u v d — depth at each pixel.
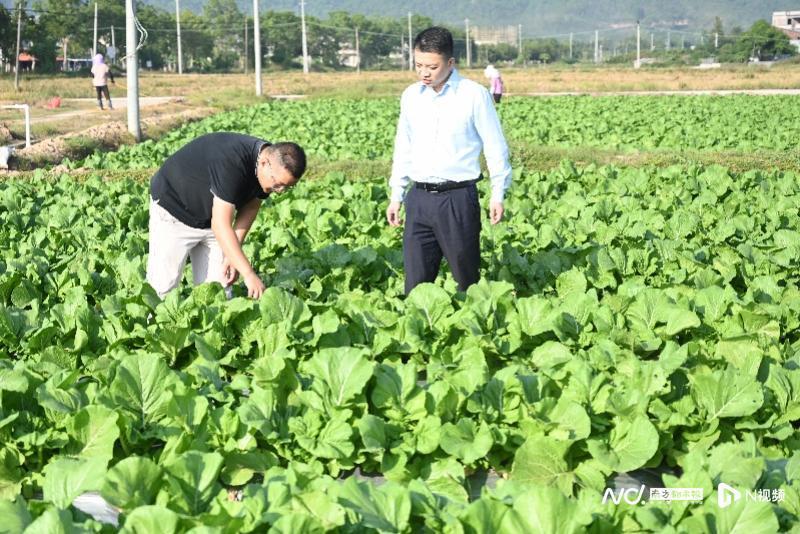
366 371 5.21
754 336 5.89
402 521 3.94
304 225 10.27
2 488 4.66
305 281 8.05
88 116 31.66
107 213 11.11
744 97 41.44
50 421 4.99
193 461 4.23
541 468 4.75
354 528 3.92
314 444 4.84
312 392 5.16
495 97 36.97
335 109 34.69
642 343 6.22
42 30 92.19
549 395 5.52
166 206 6.82
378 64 185.25
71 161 19.38
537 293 8.29
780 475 4.39
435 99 6.88
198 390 5.32
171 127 27.91
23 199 12.28
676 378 5.52
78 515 4.02
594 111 32.22
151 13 131.88
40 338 6.21
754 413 5.29
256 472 5.01
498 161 6.92
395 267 8.79
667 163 17.28
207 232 6.96
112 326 6.32
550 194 13.33
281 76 91.50
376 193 12.96
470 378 5.29
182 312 6.48
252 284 6.40
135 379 5.10
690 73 79.81
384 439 4.93
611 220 11.20
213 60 145.88
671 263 8.52
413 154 7.06
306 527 3.65
